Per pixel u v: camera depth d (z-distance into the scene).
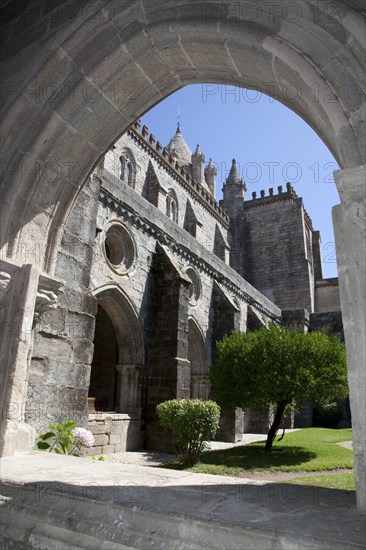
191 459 10.62
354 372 2.19
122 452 12.19
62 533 2.24
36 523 2.37
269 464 10.66
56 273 5.95
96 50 3.50
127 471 3.12
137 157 25.50
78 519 2.24
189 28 3.14
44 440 5.16
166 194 27.08
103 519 2.18
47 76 3.57
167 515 2.04
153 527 2.04
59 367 5.76
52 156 3.88
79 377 6.11
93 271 11.80
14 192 3.73
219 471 9.75
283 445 14.46
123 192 13.23
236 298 21.97
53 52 3.50
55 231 4.21
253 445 14.64
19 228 3.83
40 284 3.98
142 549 1.97
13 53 3.84
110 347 20.69
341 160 2.50
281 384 12.78
